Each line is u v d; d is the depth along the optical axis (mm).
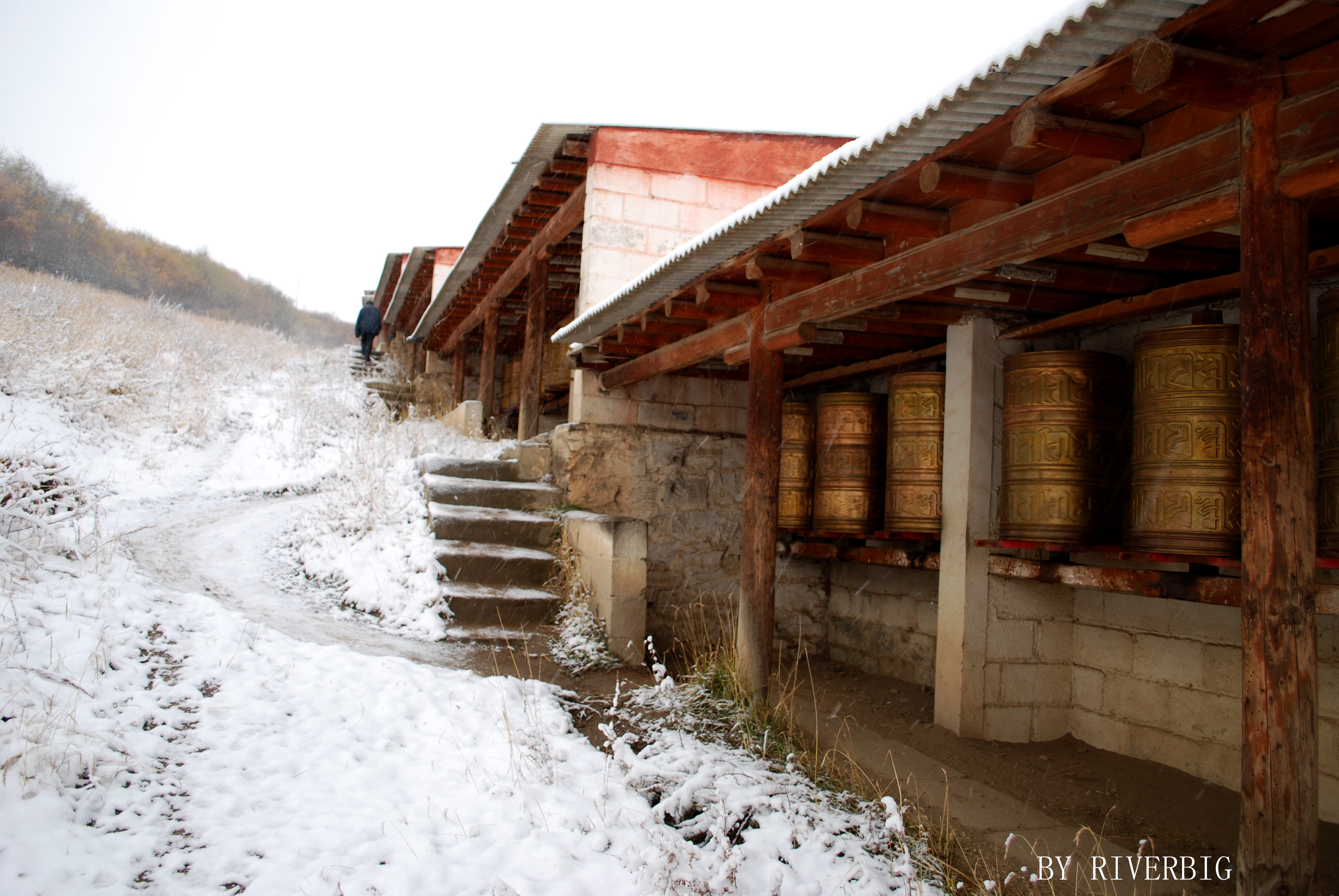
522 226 10445
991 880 3584
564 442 8227
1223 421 4273
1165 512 4387
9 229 33750
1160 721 5117
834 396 7055
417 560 6797
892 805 3740
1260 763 2709
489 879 3219
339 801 3631
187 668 4531
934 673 6828
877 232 4266
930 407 6137
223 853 3168
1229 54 2740
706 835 3805
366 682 4844
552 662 5957
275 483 10242
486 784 3924
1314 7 2486
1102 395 5156
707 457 8617
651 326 6816
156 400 11906
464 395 16094
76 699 3877
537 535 7441
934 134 3398
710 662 6020
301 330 49438
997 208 3914
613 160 8695
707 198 9031
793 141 9312
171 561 6684
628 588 6477
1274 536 2691
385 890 3072
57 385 10336
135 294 38000
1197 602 4422
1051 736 5629
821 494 7098
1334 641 4262
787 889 3480
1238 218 2891
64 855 2973
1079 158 3537
